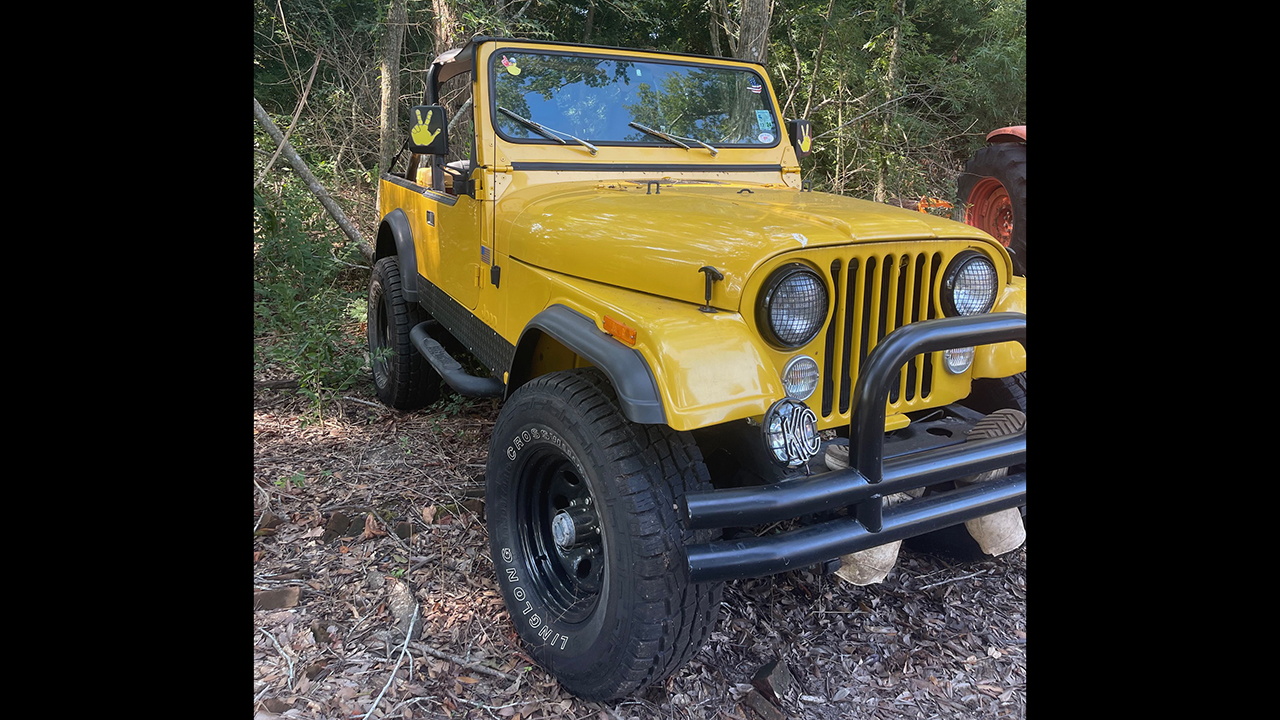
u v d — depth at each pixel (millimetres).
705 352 1948
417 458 3861
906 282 2314
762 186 3375
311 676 2297
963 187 5645
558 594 2426
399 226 4484
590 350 2094
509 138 3158
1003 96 10625
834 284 2195
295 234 5621
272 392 4762
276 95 9406
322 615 2588
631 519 1979
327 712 2160
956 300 2334
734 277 2041
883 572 2305
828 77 9938
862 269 2203
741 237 2131
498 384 3131
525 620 2422
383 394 4629
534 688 2314
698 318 2029
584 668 2160
